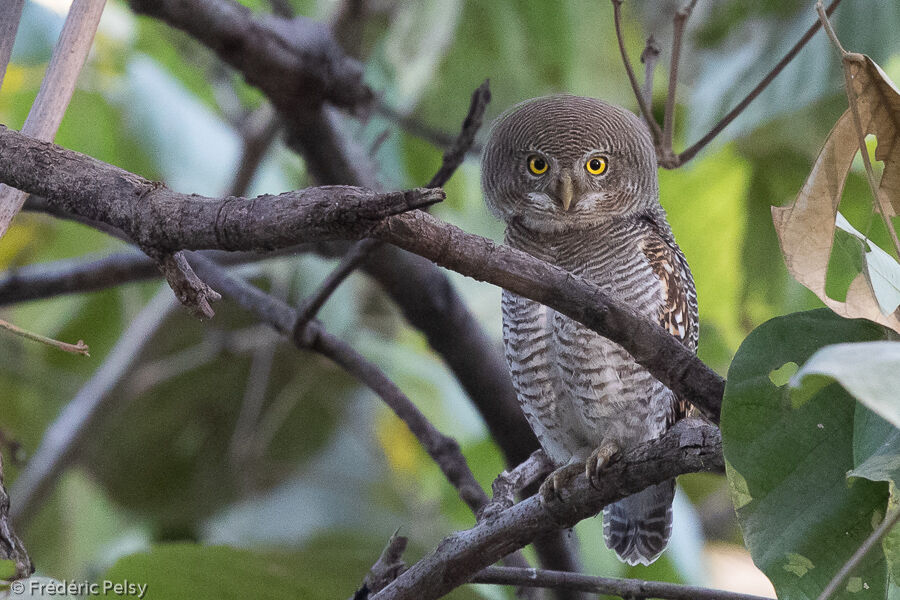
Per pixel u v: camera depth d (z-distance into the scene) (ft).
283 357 44.50
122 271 32.32
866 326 16.37
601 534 40.65
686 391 17.70
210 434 45.37
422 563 21.38
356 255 28.32
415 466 45.83
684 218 42.63
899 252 14.85
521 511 20.94
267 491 45.37
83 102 40.98
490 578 22.45
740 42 37.14
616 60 41.19
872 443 15.61
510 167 30.53
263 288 42.93
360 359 29.45
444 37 36.47
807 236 15.87
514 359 29.71
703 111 35.96
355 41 34.65
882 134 15.60
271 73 30.86
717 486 49.16
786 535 16.22
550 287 16.76
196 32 30.30
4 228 18.75
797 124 36.96
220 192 39.58
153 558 24.59
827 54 33.37
